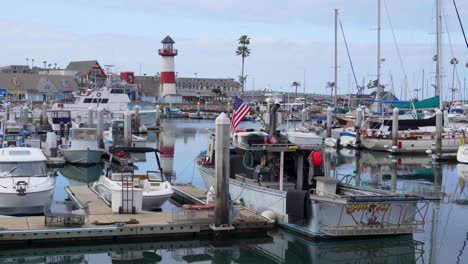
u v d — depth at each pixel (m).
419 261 15.73
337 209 16.67
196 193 23.20
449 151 41.34
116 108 63.31
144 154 41.47
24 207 19.67
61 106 60.69
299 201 16.97
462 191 26.94
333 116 60.00
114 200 18.39
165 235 16.77
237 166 21.75
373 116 52.28
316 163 18.70
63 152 33.59
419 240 17.80
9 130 41.88
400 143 42.75
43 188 19.98
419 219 20.70
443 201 24.12
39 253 15.70
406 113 52.94
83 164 33.62
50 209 20.36
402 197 16.94
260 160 20.53
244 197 20.05
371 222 16.83
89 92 64.12
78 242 16.05
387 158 40.91
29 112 58.31
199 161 26.20
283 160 19.33
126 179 20.22
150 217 17.75
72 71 111.44
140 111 67.94
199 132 64.88
